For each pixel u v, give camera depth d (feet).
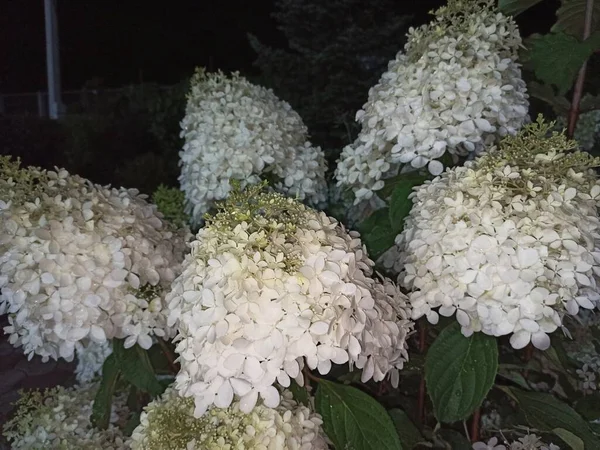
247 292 3.02
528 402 4.35
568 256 3.43
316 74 18.79
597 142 10.45
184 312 3.40
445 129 4.50
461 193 3.69
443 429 4.91
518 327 3.46
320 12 18.51
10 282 4.12
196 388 3.14
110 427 5.94
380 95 4.93
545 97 5.98
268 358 3.03
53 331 4.17
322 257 3.24
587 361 6.36
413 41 4.86
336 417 3.71
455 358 3.90
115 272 4.14
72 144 21.26
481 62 4.50
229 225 3.35
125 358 4.84
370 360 3.47
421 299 3.87
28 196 4.17
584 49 4.76
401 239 4.56
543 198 3.58
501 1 5.29
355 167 5.28
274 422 3.76
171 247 4.83
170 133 20.30
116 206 4.56
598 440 4.26
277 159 6.02
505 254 3.42
